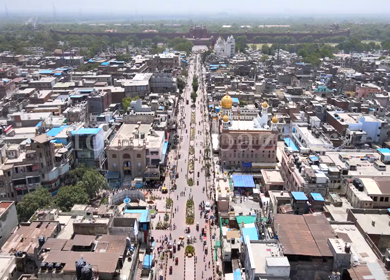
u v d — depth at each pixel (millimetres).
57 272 72688
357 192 114562
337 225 91875
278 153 177375
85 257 75625
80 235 85000
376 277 72250
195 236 119188
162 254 109000
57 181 137750
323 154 146875
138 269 85688
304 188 118938
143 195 136875
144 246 98688
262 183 150125
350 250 76688
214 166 170000
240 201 136500
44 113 194375
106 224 92188
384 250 89812
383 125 178250
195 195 145750
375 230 91000
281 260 72625
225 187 137375
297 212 108062
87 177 135875
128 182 154250
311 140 165625
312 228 85750
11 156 136500
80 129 160375
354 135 172125
